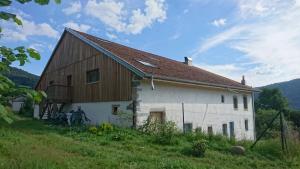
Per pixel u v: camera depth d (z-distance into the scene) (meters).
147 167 8.20
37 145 9.40
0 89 1.90
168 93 18.12
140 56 21.12
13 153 7.38
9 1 1.99
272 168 10.82
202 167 9.02
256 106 50.91
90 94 19.50
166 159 9.46
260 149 13.55
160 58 24.70
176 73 19.28
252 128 27.94
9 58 2.13
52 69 24.25
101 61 18.70
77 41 21.25
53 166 6.43
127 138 13.31
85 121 19.19
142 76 15.61
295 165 11.73
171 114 18.14
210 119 21.72
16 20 2.11
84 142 11.94
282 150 13.03
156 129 14.91
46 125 17.44
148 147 11.89
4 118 1.83
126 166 8.12
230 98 24.84
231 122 24.52
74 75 21.34
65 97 21.06
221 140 14.62
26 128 14.98
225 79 27.83
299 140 14.08
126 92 16.67
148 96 16.70
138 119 15.94
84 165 7.50
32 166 6.12
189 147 11.84
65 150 9.51
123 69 17.00
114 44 22.38
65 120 18.59
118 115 16.56
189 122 19.55
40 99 2.13
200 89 21.06
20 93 2.05
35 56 2.21
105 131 14.24
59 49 23.39
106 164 8.01
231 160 11.12
